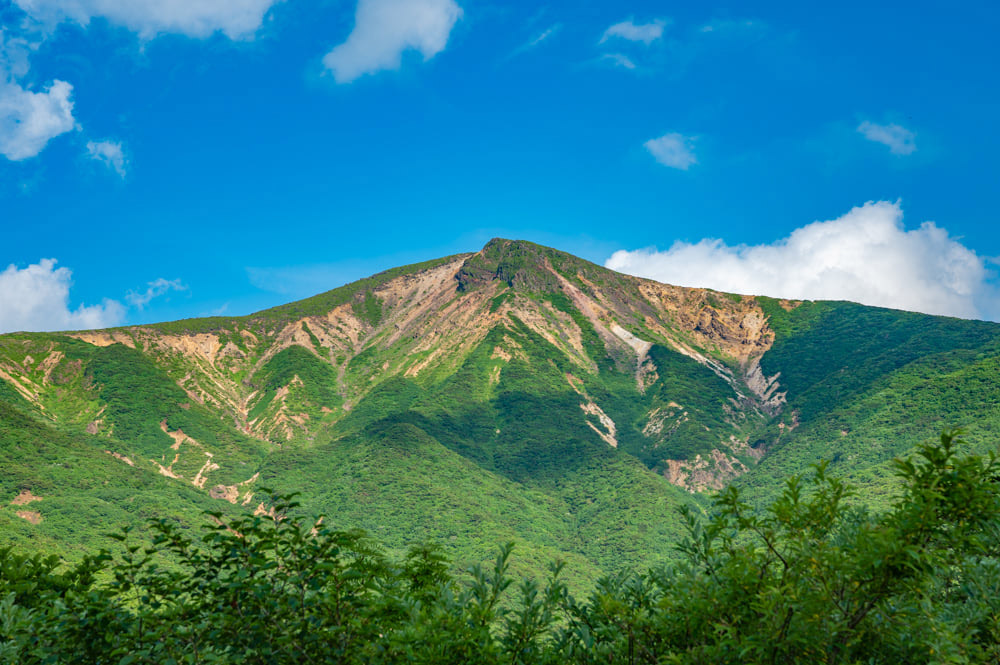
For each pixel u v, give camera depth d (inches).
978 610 269.9
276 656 289.6
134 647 293.3
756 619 283.4
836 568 257.0
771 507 291.4
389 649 283.9
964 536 259.3
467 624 300.2
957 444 273.0
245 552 302.8
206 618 297.9
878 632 268.5
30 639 294.8
